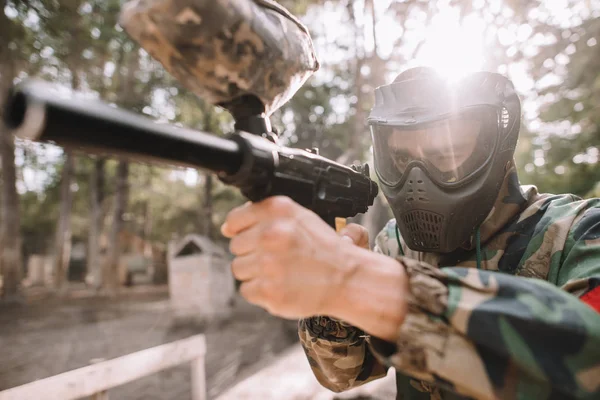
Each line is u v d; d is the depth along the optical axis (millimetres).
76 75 9438
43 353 7871
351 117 11273
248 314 11422
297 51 774
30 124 426
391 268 714
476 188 1117
